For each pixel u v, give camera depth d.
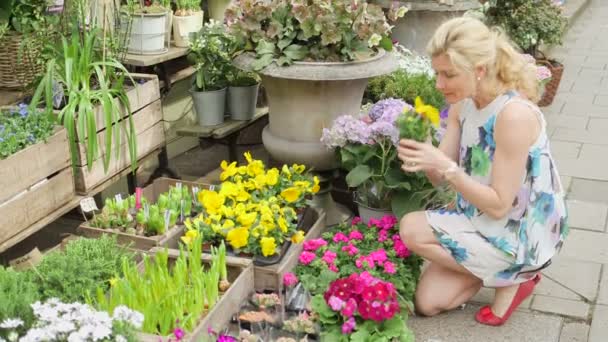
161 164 4.13
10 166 2.77
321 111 3.46
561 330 2.88
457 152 2.91
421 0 5.05
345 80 3.39
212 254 2.80
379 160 3.29
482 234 2.76
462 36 2.47
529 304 3.06
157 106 3.67
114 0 3.81
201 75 3.85
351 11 3.33
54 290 2.47
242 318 2.60
